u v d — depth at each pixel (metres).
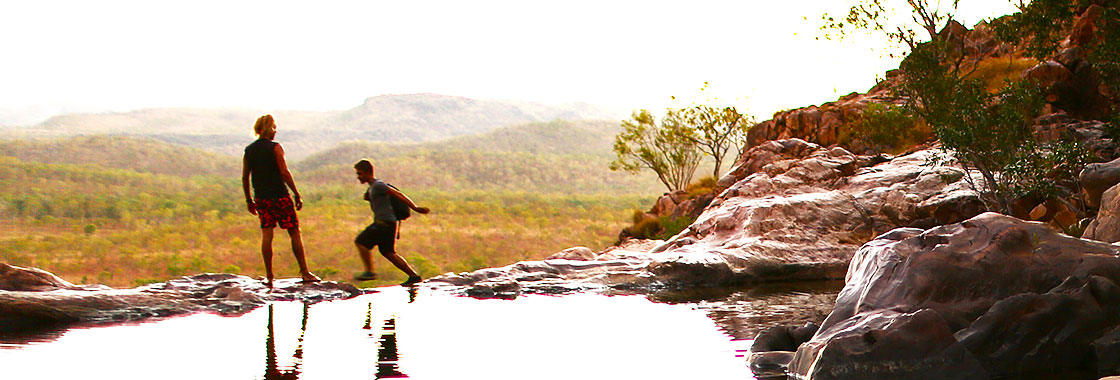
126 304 6.64
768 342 4.73
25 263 121.50
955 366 3.78
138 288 7.64
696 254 10.20
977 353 3.92
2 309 5.95
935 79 13.06
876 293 4.50
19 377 4.04
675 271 9.60
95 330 5.70
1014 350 3.97
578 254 10.82
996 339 3.98
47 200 192.62
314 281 8.23
